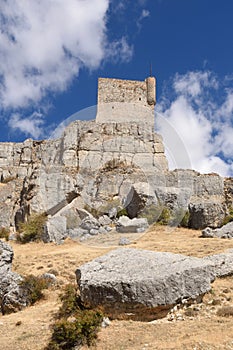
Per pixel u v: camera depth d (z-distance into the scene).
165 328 11.07
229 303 12.59
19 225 30.23
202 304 12.47
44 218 27.80
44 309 13.80
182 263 13.09
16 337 11.48
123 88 46.94
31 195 31.30
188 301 12.31
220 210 28.39
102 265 13.26
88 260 19.62
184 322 11.46
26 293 14.70
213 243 22.02
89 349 10.30
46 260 20.34
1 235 29.75
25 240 26.98
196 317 11.77
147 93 46.84
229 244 21.39
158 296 11.78
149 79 47.16
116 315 11.88
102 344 10.44
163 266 12.82
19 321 12.73
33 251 23.67
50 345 10.54
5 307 14.41
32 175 32.91
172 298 11.94
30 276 15.77
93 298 12.07
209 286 12.88
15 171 45.72
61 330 10.72
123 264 13.21
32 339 11.21
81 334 10.61
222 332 10.43
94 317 11.26
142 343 10.24
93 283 12.09
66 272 17.75
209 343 9.71
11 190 36.66
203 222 27.69
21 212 31.70
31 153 46.41
